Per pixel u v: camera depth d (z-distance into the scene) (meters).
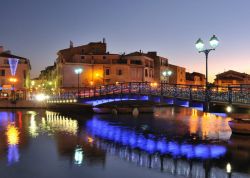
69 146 27.98
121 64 91.00
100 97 52.28
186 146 28.12
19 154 24.67
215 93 29.09
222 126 42.62
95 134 35.47
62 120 51.03
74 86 88.69
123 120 51.69
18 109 77.19
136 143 29.75
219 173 19.91
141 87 41.97
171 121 49.91
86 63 89.88
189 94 32.31
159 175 19.47
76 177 19.00
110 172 19.97
